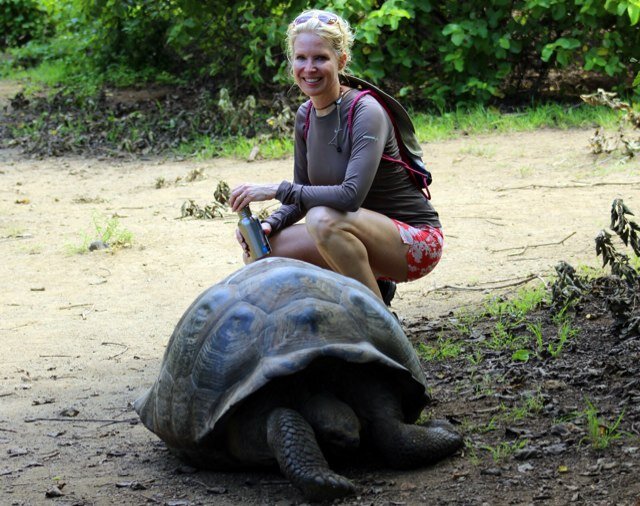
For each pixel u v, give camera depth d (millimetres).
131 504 3145
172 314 5520
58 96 13141
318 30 4031
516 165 8492
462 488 3041
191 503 3113
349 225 4109
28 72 15664
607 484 2973
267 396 3082
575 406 3652
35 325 5426
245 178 9023
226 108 10812
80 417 4035
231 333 3170
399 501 2979
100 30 14422
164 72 14242
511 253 6152
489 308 5004
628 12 9500
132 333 5215
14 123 12203
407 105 11289
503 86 11414
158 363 4723
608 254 4746
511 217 6992
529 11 10578
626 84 10789
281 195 4148
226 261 6551
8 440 3795
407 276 4383
